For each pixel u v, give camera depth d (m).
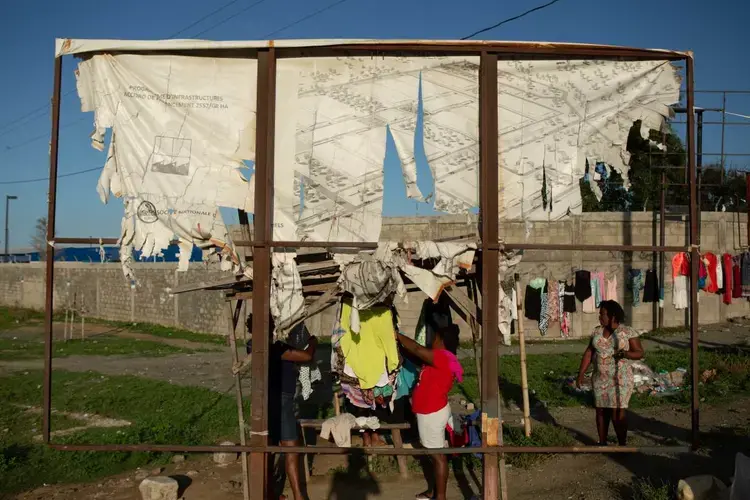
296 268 4.86
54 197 4.70
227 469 6.63
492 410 4.80
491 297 4.82
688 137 5.00
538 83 5.13
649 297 13.72
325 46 4.82
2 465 6.53
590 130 5.15
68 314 27.17
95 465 6.68
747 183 14.05
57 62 4.75
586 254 16.48
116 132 4.91
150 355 16.03
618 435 6.61
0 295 34.41
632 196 19.23
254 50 4.89
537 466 6.43
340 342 5.17
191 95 4.93
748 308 18.20
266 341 4.71
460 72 5.03
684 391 9.61
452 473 6.35
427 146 5.01
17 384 11.85
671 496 5.32
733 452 6.67
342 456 6.95
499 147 5.10
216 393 10.71
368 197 4.97
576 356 13.72
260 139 4.82
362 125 4.97
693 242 4.90
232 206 4.91
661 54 5.03
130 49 4.80
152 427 8.05
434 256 4.83
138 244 4.84
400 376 6.29
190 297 21.05
